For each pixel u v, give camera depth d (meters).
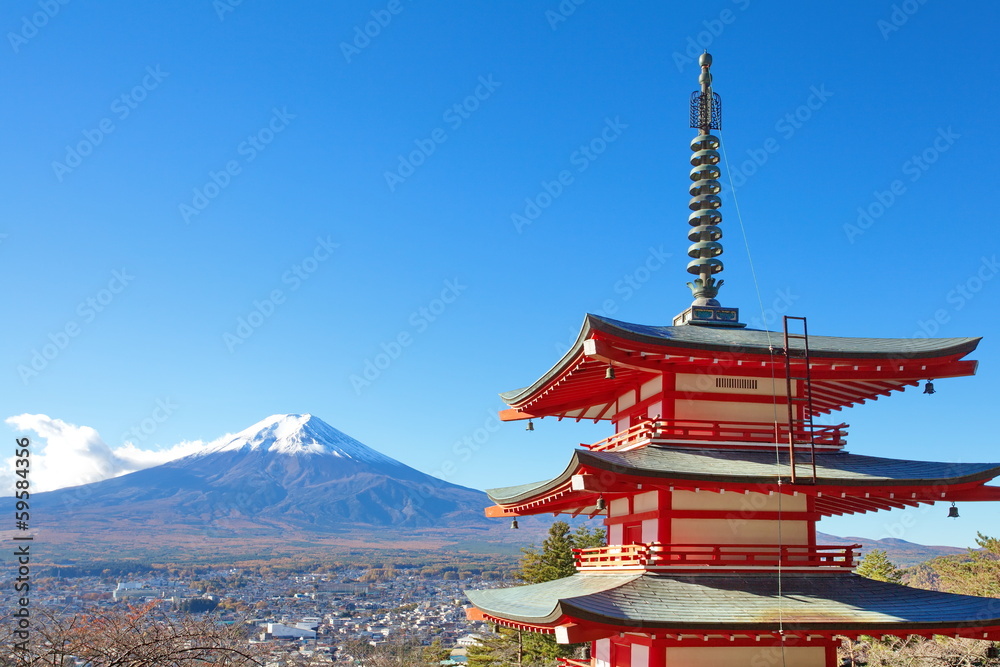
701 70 32.62
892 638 43.84
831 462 25.83
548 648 70.31
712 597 23.67
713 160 31.80
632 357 25.23
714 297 30.25
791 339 27.36
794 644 24.36
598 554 29.17
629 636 24.97
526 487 33.78
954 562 61.66
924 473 24.73
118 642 19.62
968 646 38.91
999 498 24.56
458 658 99.31
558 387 30.33
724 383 26.77
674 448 25.97
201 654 20.42
